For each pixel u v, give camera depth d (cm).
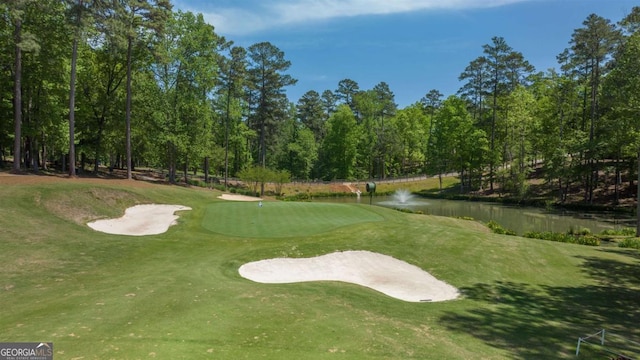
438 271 1694
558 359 847
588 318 1226
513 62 6669
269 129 7425
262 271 1619
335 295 1286
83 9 2944
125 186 3028
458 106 7000
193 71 4531
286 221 2508
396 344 855
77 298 1081
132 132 4728
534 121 5722
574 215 4294
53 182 2622
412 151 8988
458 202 5925
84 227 2083
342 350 798
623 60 3114
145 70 4512
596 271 1736
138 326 871
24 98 3594
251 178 5628
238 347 782
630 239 2430
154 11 3619
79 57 3891
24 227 1795
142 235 2097
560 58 5341
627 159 4588
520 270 1733
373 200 6328
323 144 8781
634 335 1075
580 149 4572
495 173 6375
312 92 9919
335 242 1977
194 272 1460
